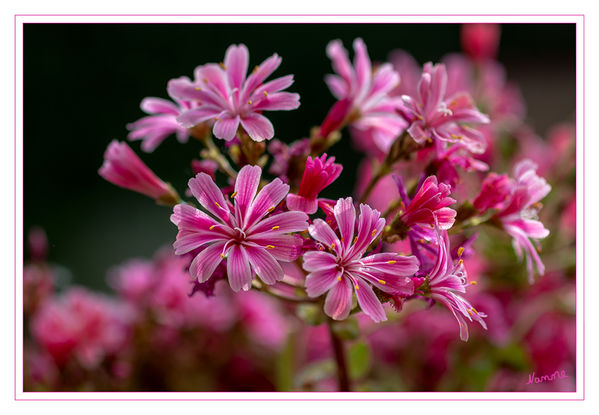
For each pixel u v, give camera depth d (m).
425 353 0.52
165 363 0.52
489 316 0.50
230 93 0.42
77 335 0.51
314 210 0.40
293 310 0.50
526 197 0.43
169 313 0.52
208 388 0.52
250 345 0.53
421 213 0.41
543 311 0.52
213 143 0.45
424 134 0.42
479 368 0.50
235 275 0.40
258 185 0.42
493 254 0.52
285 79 0.42
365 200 0.44
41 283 0.52
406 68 0.53
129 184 0.44
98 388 0.51
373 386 0.50
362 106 0.46
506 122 0.54
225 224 0.40
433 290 0.41
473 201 0.43
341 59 0.47
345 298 0.40
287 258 0.40
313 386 0.48
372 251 0.42
